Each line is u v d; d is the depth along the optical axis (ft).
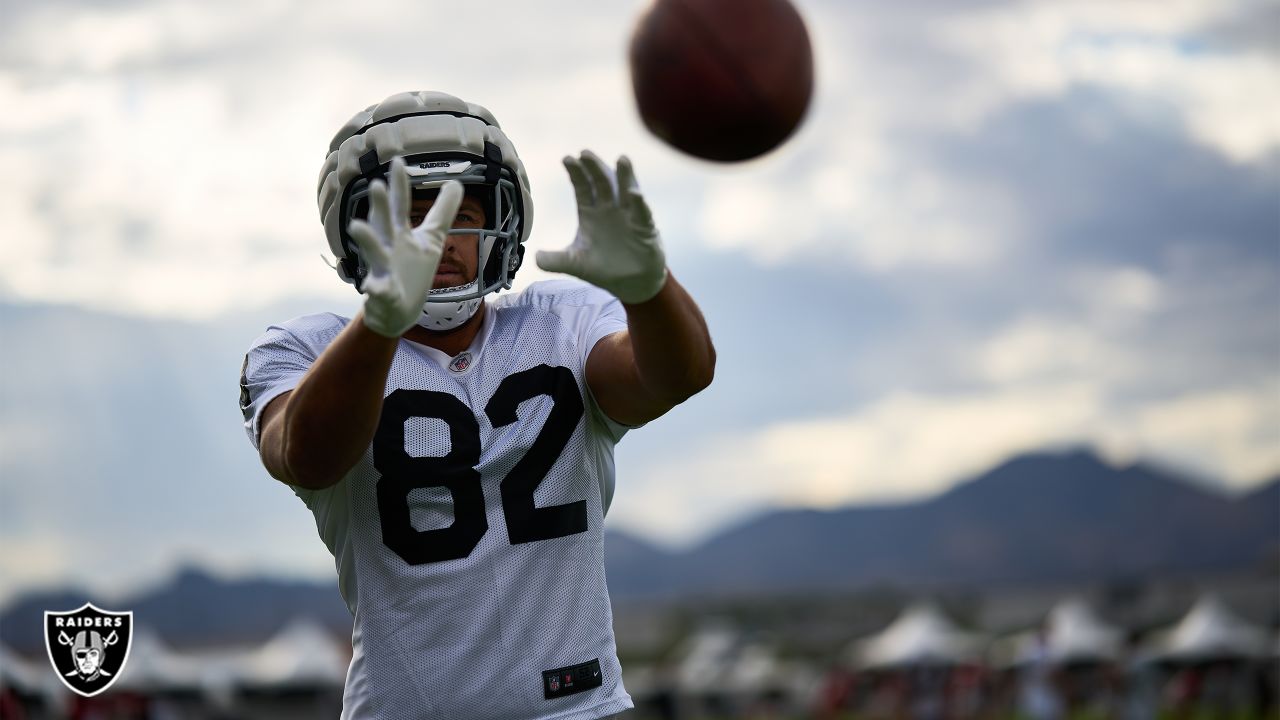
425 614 8.36
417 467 8.44
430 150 8.59
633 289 7.56
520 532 8.54
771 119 7.86
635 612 277.03
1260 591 164.35
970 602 210.59
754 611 211.00
